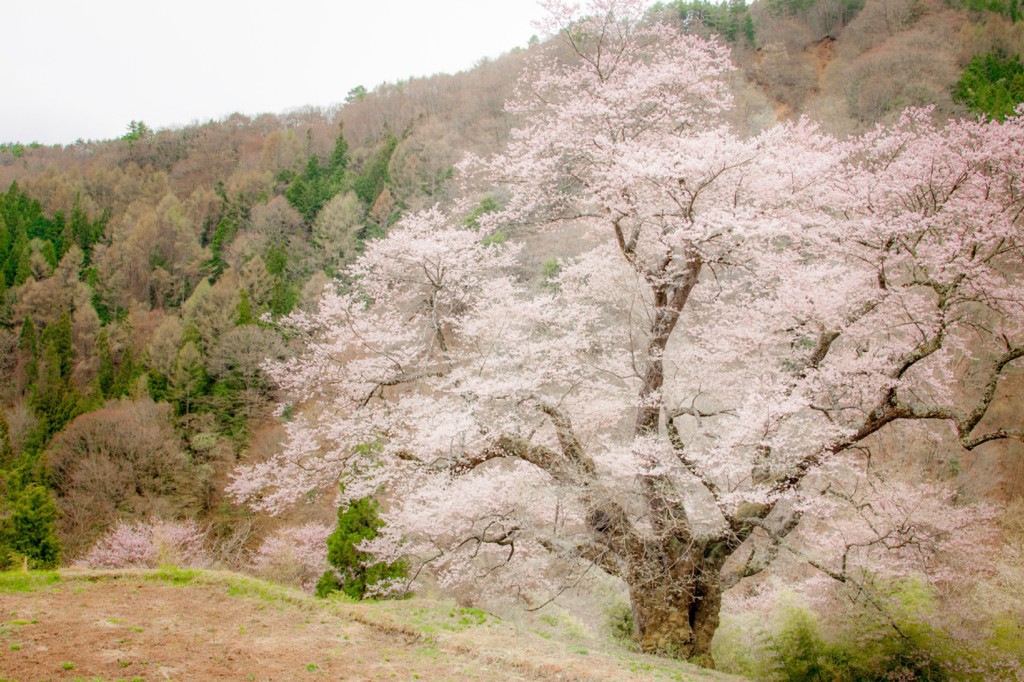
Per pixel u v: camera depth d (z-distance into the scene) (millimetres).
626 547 10391
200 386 33250
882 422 10211
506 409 12086
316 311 35688
